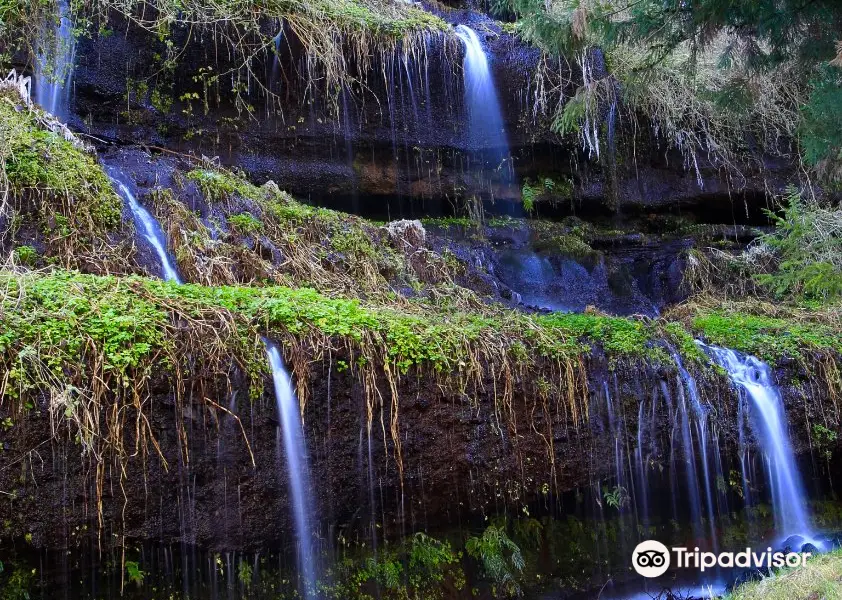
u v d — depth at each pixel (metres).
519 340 4.76
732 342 6.04
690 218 10.39
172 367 3.58
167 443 3.59
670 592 5.04
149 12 7.42
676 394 5.21
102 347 3.45
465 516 4.62
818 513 5.81
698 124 10.27
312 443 3.97
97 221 5.11
